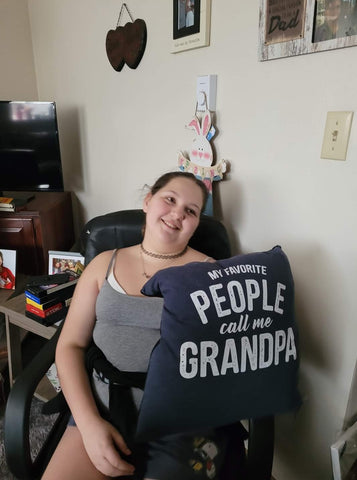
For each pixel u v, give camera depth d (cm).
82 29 167
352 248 86
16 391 81
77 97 187
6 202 167
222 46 107
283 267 83
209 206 122
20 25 197
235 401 75
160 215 98
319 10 80
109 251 107
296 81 90
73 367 92
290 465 119
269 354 77
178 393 74
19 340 145
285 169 98
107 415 88
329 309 95
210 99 114
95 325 99
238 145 111
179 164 131
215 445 83
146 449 80
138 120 152
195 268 80
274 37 91
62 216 194
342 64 79
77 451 82
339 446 87
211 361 74
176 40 121
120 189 177
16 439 78
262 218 108
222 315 75
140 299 93
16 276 172
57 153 177
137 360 91
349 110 80
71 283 131
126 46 143
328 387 101
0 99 201
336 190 86
